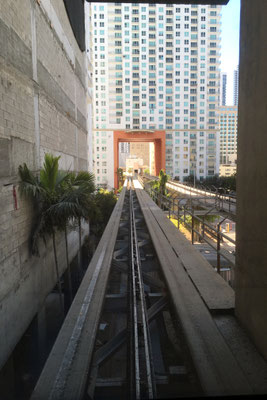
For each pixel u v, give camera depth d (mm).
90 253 14703
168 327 4410
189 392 2768
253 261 2918
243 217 3123
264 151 2559
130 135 73438
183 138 74812
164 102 74125
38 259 7734
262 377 2553
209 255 7547
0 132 5637
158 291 5316
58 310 9578
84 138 16484
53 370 2865
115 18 72625
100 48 72812
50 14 9250
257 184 2725
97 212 8484
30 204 7137
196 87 74438
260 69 2566
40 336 7742
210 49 74188
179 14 73250
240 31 3010
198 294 4258
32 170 7469
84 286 4988
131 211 14617
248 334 3139
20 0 6707
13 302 6008
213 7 73562
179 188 25328
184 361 3184
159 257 6297
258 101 2637
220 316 3623
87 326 3654
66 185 7828
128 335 3643
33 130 7590
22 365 6605
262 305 2762
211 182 54562
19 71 6637
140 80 73500
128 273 5977
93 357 3275
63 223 7289
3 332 5473
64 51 11297
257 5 2580
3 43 5777
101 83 73000
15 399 5934
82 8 15461
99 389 2951
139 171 111438
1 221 5562
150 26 73125
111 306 4789
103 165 73625
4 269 5613
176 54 73812
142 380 2789
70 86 12570
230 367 2678
